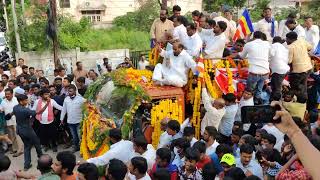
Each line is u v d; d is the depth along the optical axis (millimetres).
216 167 6500
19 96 9734
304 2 29609
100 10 32625
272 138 6539
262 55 9148
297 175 3881
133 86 8812
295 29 11312
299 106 8547
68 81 11297
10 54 22344
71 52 20734
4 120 10953
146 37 28062
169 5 31547
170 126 7586
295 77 10016
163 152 6293
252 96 8922
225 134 8602
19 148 11219
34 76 12898
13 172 6473
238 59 9453
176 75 9141
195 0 33094
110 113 9164
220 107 8336
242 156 6094
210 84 9031
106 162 7008
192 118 9117
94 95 10125
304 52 9945
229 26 11969
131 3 33094
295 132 2225
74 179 5738
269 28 11531
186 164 6297
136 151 6957
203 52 9656
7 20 22328
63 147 11562
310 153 2102
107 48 25688
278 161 6066
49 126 10977
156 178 5633
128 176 6336
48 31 17438
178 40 9641
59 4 30062
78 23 23547
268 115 2723
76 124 10914
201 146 6332
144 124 8875
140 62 14688
